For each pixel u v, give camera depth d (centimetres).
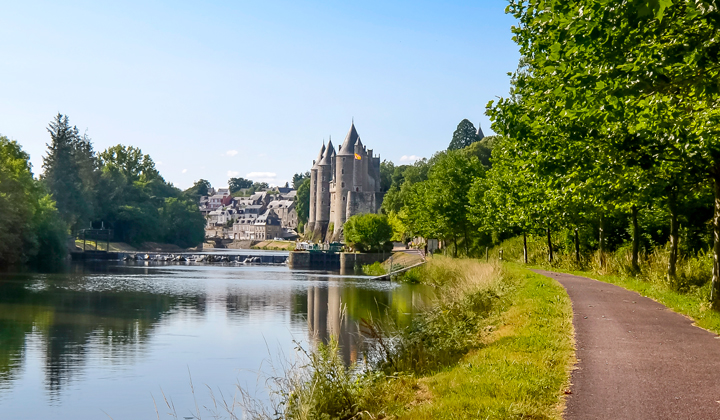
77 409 1622
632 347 1199
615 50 1139
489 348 1234
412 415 849
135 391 1783
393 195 11644
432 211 6066
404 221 8375
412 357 1337
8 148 8438
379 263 8238
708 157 1602
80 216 11512
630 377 966
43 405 1655
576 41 1070
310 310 3591
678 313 1670
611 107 1178
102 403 1672
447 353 1329
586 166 1648
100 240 12294
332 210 15475
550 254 4191
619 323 1488
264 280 6262
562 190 1864
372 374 1175
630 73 1075
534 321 1504
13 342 2500
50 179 11300
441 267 4647
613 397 856
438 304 2225
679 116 1332
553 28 1266
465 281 2873
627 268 2842
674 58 1043
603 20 1033
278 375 1830
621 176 1645
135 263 10312
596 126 1416
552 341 1237
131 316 3334
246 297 4394
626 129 1486
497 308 1972
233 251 16788
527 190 3597
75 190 11469
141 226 13900
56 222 8962
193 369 2042
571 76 1172
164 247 14500
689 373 993
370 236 9288
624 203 2170
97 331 2806
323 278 6625
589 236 4225
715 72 1065
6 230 6925
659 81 1046
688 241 3106
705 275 2233
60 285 5181
